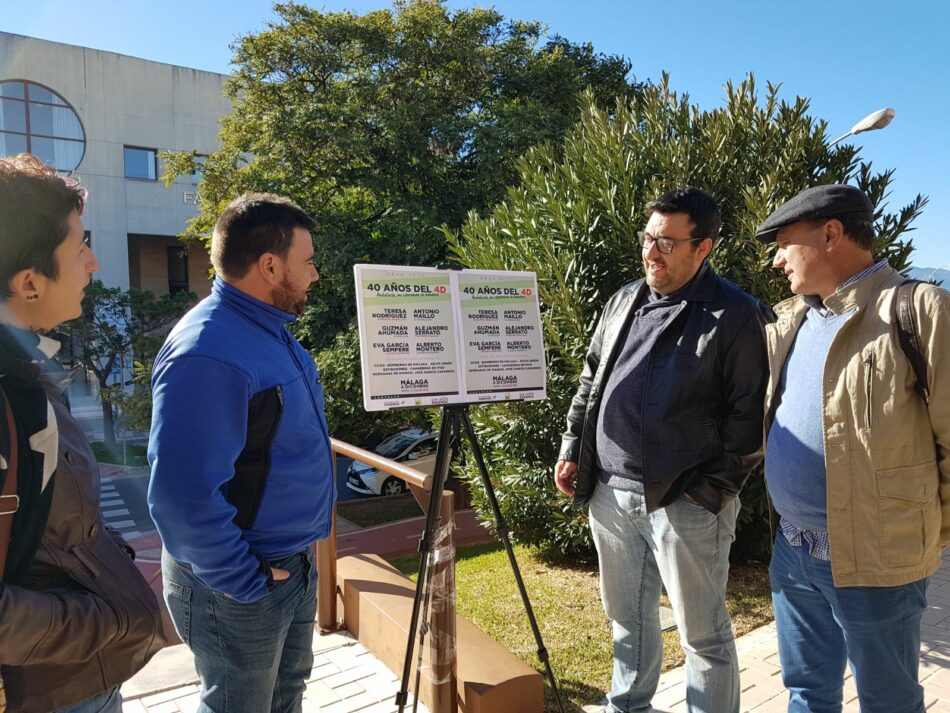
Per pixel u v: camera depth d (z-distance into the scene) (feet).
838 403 6.02
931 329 5.56
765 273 13.64
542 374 8.52
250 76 48.70
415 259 41.55
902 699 6.09
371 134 44.96
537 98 47.37
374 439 59.00
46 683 3.97
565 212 15.53
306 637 6.54
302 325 43.32
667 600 13.41
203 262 108.58
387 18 48.21
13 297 4.07
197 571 5.28
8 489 3.64
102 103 95.71
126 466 73.82
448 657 8.15
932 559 5.93
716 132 14.92
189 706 9.35
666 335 7.72
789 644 6.98
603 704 9.38
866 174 14.66
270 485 5.68
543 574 15.97
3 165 4.04
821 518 6.36
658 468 7.43
